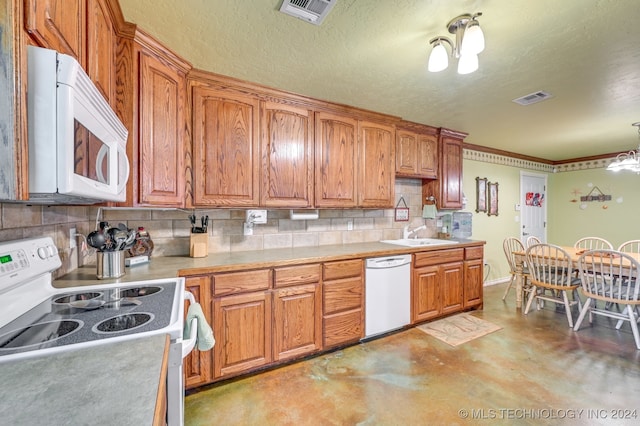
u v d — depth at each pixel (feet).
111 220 6.89
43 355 2.52
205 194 6.89
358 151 9.41
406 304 9.30
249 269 6.68
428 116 9.99
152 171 5.67
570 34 5.26
